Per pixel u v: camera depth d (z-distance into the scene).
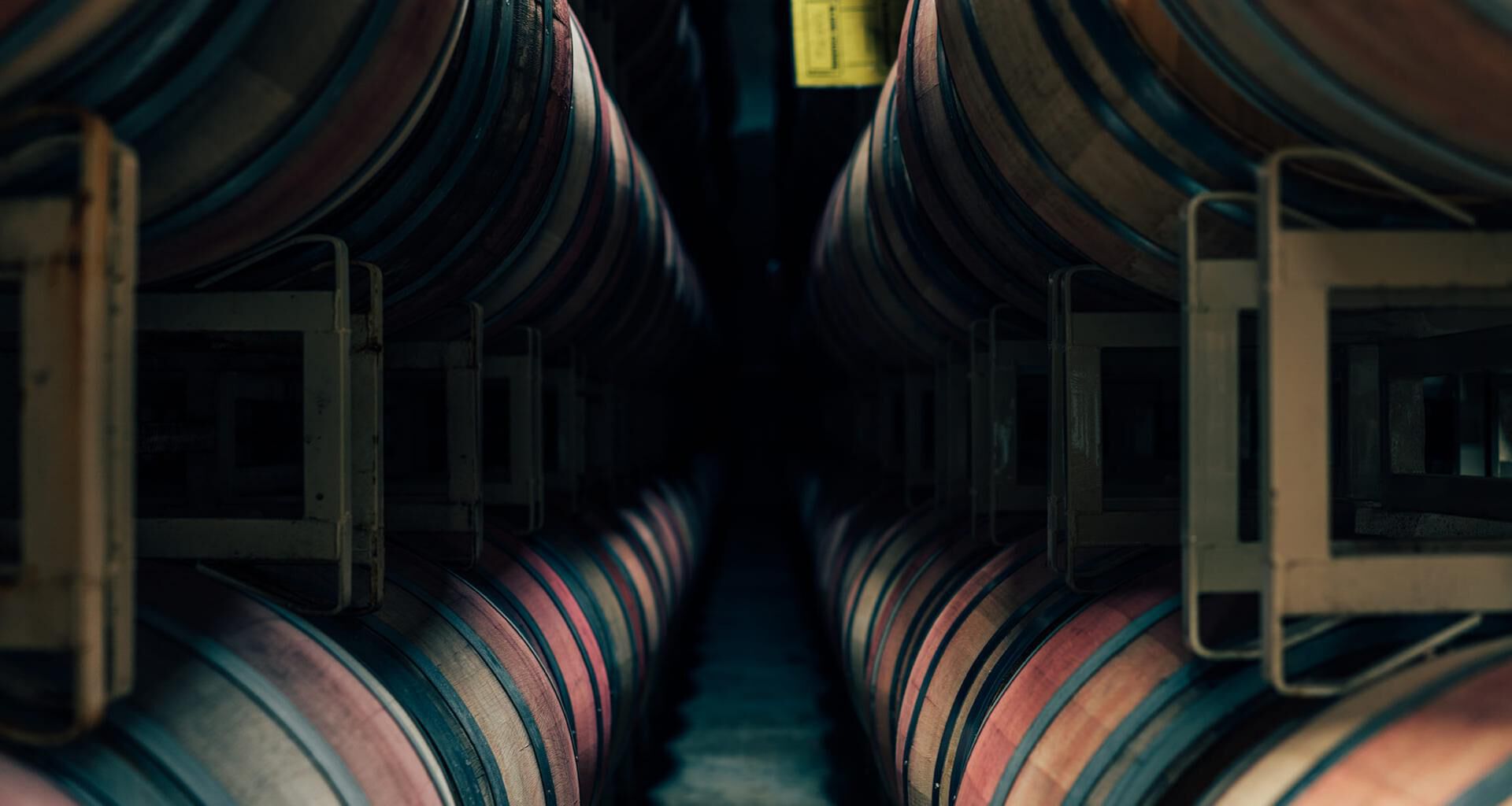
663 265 7.28
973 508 4.74
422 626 3.19
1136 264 2.91
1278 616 2.01
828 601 7.95
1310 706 2.19
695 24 12.00
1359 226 2.32
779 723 7.50
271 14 2.15
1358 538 3.57
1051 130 2.66
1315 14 1.78
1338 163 2.18
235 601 2.59
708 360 16.48
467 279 3.79
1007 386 4.48
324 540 2.75
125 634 1.80
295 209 2.61
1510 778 1.63
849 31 6.09
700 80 11.16
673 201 12.16
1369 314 3.23
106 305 1.73
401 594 3.28
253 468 4.39
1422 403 3.50
